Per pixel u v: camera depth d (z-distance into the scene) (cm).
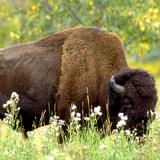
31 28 4884
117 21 4591
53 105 2302
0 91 2322
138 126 2048
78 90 2230
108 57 2259
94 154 1827
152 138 1928
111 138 2008
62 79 2250
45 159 1775
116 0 4550
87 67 2234
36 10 4712
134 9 4484
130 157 1798
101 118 2228
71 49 2259
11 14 4997
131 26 4572
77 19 4625
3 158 1778
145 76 2097
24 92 2306
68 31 2305
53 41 2325
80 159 1759
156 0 4562
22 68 2308
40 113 2314
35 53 2327
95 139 2003
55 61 2294
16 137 2025
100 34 2273
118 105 2148
